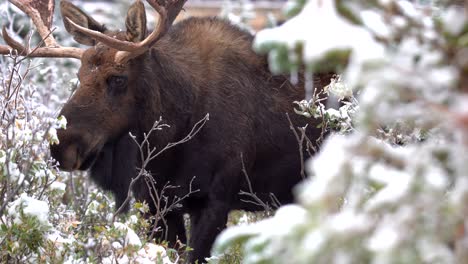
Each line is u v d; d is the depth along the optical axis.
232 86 11.72
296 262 3.62
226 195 11.62
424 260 3.61
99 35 10.55
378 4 4.15
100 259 8.60
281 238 3.75
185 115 11.50
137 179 10.77
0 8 15.81
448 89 3.82
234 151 11.59
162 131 11.35
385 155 3.89
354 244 3.56
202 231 11.40
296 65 4.16
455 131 3.71
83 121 10.67
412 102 3.83
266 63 12.01
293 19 4.02
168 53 11.55
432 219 3.65
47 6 12.09
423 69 3.82
